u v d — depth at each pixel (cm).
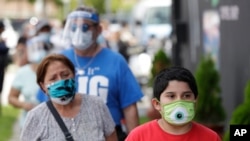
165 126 723
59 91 805
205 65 1490
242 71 1538
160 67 2211
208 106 1474
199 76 1487
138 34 4269
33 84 1281
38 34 1452
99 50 995
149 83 2239
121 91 984
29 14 7588
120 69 984
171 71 720
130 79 986
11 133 2102
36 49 1404
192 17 2047
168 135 720
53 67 820
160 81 719
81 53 990
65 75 822
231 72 1630
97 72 984
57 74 819
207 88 1480
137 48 3581
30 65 1300
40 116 817
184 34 2048
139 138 727
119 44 3344
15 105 1275
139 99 985
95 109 832
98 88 978
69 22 996
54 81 818
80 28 984
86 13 988
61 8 7338
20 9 7788
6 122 2303
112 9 8381
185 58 2053
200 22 1988
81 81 984
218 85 1511
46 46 1437
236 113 1041
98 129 827
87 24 988
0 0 7850
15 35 4181
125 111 989
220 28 1741
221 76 1723
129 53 3500
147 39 4075
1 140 1981
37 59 1359
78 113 823
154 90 730
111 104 981
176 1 2052
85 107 829
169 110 708
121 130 986
